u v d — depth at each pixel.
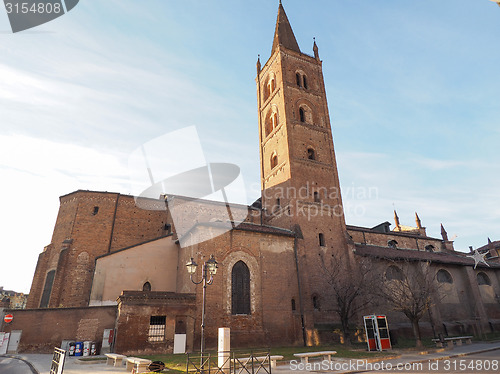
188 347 23.72
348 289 29.33
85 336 25.22
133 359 16.12
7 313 25.69
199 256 26.58
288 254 31.55
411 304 27.08
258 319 27.28
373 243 43.81
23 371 16.86
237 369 16.28
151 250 31.66
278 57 45.28
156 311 23.62
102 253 37.34
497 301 42.53
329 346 26.91
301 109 43.81
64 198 40.59
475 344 28.48
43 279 36.91
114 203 39.88
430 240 49.69
